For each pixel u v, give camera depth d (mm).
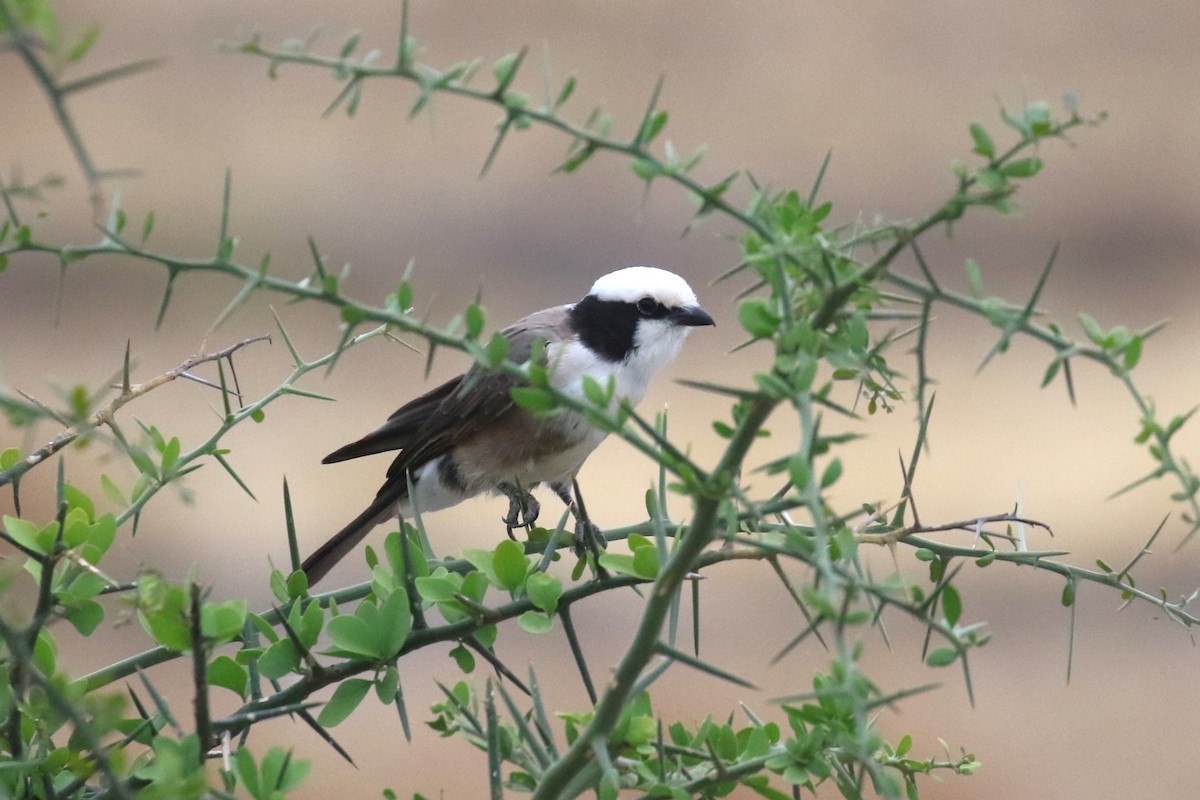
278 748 3385
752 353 16266
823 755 3760
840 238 3184
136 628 10891
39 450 3959
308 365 4590
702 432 14797
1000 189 2846
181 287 15977
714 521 3154
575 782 3586
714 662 12508
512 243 17453
